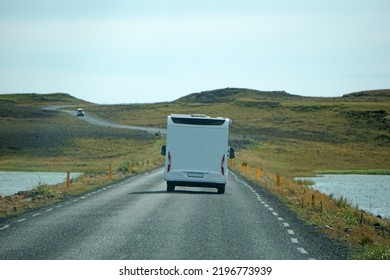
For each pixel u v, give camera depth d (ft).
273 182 232.53
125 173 277.03
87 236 82.58
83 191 170.81
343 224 104.01
